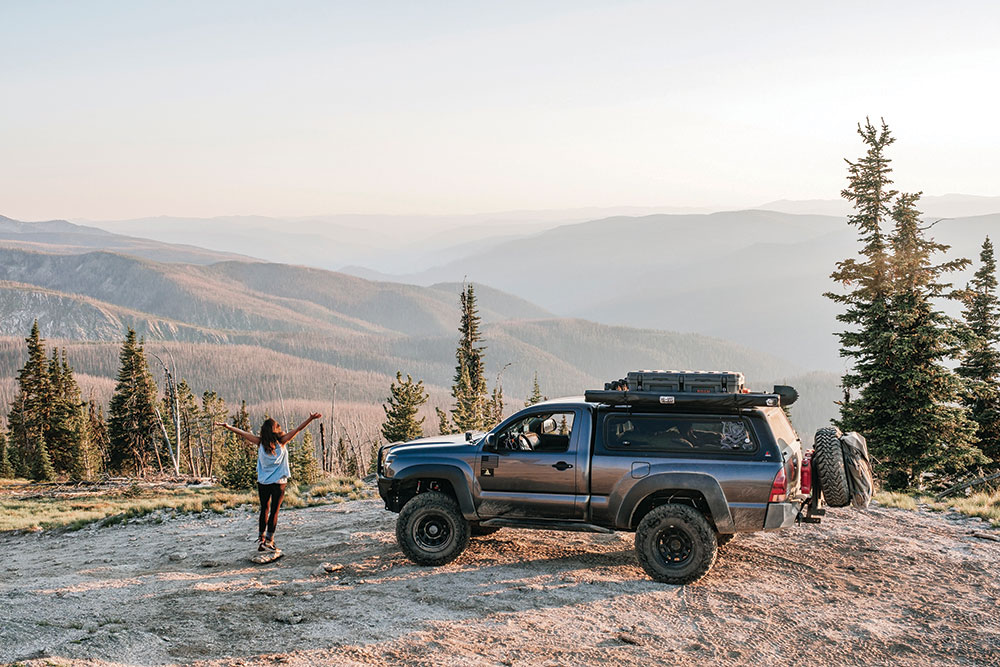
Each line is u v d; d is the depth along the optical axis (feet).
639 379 29.35
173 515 57.00
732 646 22.03
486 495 29.91
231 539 42.91
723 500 27.22
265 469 34.53
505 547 33.42
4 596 26.78
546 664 20.27
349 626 22.94
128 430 247.50
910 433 83.20
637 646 21.86
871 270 88.28
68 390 268.82
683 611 24.93
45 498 120.67
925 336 82.17
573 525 29.07
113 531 54.49
